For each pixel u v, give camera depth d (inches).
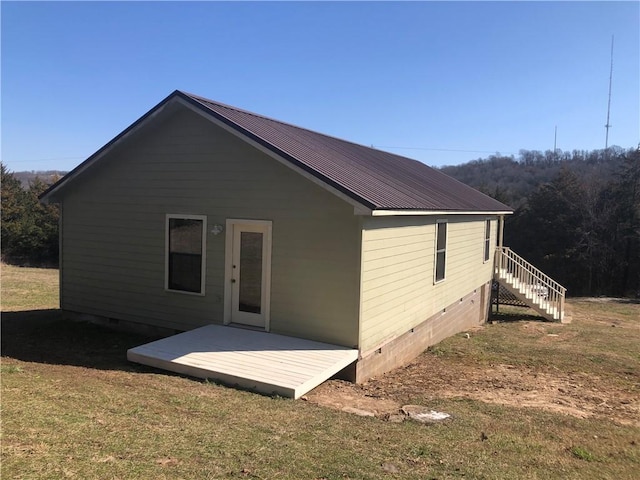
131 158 425.1
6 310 557.6
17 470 146.1
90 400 227.5
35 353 355.3
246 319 383.2
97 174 445.7
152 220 418.3
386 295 371.6
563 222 1386.6
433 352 467.8
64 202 468.8
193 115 390.9
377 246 350.9
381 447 203.9
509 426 256.5
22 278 914.1
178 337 356.2
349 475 171.8
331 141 550.3
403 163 719.1
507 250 829.2
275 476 164.1
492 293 804.6
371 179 399.5
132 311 434.3
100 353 361.7
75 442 172.4
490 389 349.4
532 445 228.1
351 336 335.3
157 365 313.3
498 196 1702.8
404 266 402.9
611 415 303.0
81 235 460.8
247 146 368.2
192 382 286.4
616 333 636.7
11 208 1565.0
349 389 314.8
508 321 740.7
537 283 815.7
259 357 314.7
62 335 418.0
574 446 233.0
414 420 254.7
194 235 398.9
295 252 352.5
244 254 380.5
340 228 334.6
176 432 195.2
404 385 343.3
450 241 534.3
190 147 394.0
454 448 212.4
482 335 580.1
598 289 1337.4
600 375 410.3
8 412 196.2
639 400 342.0
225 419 220.4
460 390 341.4
